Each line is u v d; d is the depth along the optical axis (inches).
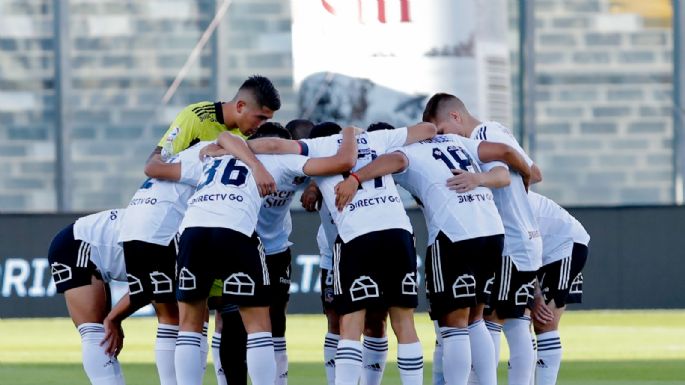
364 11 1756.9
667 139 2667.3
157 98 2581.2
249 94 1084.5
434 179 1034.1
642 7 2674.7
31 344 1859.0
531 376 1091.3
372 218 993.5
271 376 1002.7
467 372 1020.5
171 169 1045.2
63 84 2433.6
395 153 1018.1
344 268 995.9
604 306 1972.2
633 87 2672.2
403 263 995.9
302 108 1786.4
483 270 1034.1
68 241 1059.9
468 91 1801.2
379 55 1756.9
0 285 1926.7
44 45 2588.6
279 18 2596.0
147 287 1045.8
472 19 1800.0
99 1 2578.7
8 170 2596.0
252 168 1005.2
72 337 1964.8
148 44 2581.2
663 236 1971.0
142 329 2070.6
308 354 1691.7
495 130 1080.8
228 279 999.0
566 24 2669.8
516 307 1078.4
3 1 2581.2
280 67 2596.0
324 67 1769.2
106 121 2578.7
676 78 2544.3
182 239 1007.6
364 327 1094.4
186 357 1004.6
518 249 1077.1
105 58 2578.7
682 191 2596.0
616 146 2674.7
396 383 1352.1
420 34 1763.0
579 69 2667.3
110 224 1064.8
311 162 1005.2
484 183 1035.3
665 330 2064.5
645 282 1971.0
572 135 2669.8
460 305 1018.7
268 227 1098.1
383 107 1759.4
